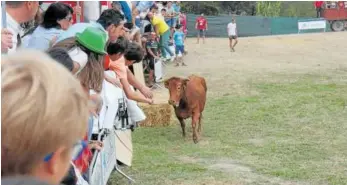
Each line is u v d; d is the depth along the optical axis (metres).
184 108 8.83
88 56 3.60
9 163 1.15
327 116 10.78
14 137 1.13
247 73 18.25
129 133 7.47
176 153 8.03
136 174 6.84
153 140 8.87
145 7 14.59
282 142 8.70
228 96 13.38
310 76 17.17
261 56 24.59
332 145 8.49
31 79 1.15
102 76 3.68
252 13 53.16
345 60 22.27
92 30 3.67
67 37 3.68
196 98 8.81
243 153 8.02
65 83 1.18
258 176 6.88
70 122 1.18
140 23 14.58
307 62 21.69
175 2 27.41
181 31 23.17
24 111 1.13
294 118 10.63
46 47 4.47
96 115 4.00
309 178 6.79
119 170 6.37
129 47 6.32
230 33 27.30
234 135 9.26
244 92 13.99
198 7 47.94
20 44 4.11
